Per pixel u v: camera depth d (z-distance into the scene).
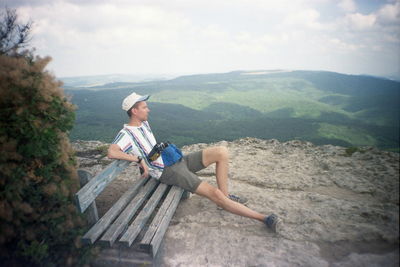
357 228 2.60
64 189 2.27
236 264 2.31
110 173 2.72
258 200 3.31
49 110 2.20
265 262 2.30
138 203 2.76
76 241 2.26
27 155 2.10
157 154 2.98
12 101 2.04
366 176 3.76
